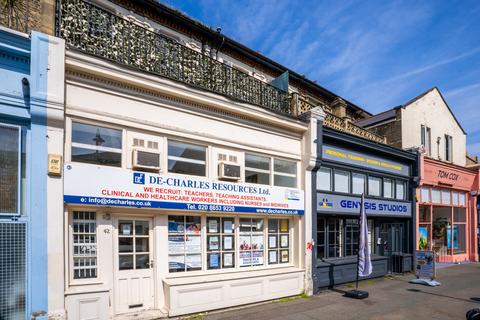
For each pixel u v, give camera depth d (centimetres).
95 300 565
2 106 511
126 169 628
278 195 862
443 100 1719
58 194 545
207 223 764
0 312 487
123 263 640
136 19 940
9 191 511
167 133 690
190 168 738
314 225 933
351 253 1105
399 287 1023
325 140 1018
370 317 720
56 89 549
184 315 663
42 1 582
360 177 1152
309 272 903
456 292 967
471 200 1759
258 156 865
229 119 795
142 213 661
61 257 539
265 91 908
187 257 723
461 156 1819
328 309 770
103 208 616
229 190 769
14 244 505
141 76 643
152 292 666
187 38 1068
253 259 838
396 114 1461
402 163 1342
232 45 1155
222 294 717
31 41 530
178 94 695
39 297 516
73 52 570
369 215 1149
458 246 1706
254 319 681
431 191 1507
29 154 529
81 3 612
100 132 622
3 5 557
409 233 1336
